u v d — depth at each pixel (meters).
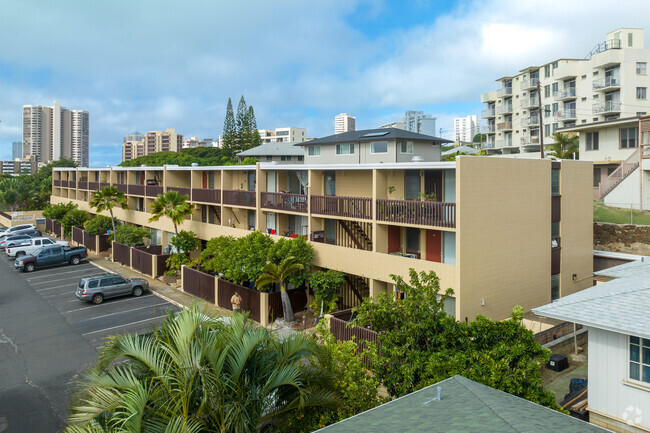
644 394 10.44
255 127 84.75
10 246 44.53
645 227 26.86
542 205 22.28
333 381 10.60
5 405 15.84
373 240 22.25
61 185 63.16
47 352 20.67
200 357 9.17
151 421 8.55
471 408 7.02
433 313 11.96
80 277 35.34
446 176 21.62
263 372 9.98
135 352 9.59
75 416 8.39
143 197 44.09
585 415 11.80
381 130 33.34
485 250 19.53
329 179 27.64
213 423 9.20
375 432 6.55
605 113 54.19
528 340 10.49
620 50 52.84
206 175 38.28
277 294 24.30
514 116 71.19
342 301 25.81
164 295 29.91
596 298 12.05
